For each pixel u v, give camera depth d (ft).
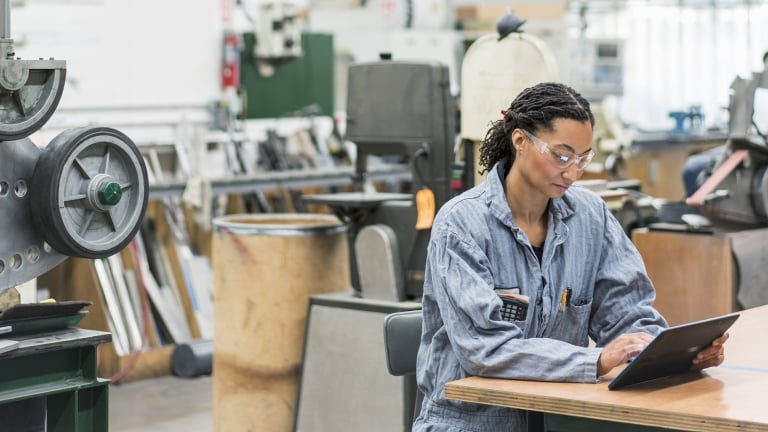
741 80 15.60
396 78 14.32
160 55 23.76
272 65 26.76
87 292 20.52
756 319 10.64
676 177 27.32
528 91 8.52
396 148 14.42
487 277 8.41
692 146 27.30
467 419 8.50
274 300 15.29
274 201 25.09
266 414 15.51
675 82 38.19
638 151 26.78
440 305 8.46
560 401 7.52
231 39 24.91
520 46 13.85
